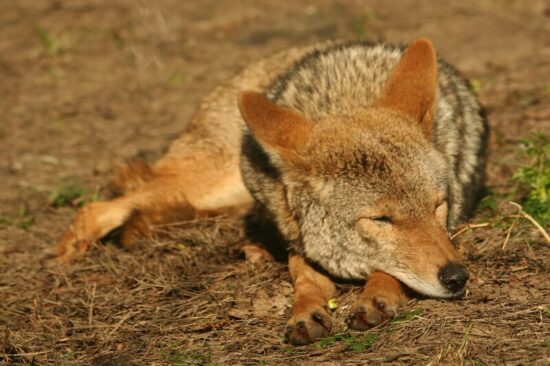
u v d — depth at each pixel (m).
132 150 16.44
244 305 9.76
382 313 8.66
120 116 18.75
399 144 9.19
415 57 9.93
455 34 21.59
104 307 10.27
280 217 10.03
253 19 24.34
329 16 23.72
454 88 11.21
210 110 13.06
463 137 10.92
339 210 9.16
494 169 12.98
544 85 16.72
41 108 19.36
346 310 9.28
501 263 9.85
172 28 24.39
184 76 20.89
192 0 26.86
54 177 15.53
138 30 24.31
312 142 9.45
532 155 12.02
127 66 21.92
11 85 20.98
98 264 11.66
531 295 9.02
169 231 12.23
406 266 8.84
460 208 10.42
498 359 7.72
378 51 11.22
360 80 10.54
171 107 19.05
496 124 14.80
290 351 8.45
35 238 13.04
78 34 24.20
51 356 9.23
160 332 9.41
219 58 21.91
